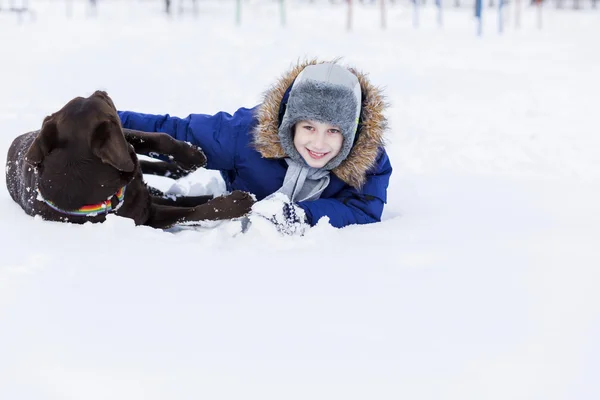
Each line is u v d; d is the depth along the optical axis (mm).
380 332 1964
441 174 4449
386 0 21656
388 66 9672
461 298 2199
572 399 1674
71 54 9859
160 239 2666
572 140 5562
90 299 2107
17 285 2188
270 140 3113
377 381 1725
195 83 7750
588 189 4035
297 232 2861
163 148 2979
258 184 3266
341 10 19500
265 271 2383
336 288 2254
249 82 7832
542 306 2148
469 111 6867
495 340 1931
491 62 10727
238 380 1711
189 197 3361
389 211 3543
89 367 1748
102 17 16594
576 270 2451
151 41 11648
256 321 2004
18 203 3119
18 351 1811
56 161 2721
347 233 2906
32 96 6809
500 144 5379
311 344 1887
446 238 2867
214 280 2285
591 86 8492
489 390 1701
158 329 1939
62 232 2678
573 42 13883
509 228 3074
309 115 2936
